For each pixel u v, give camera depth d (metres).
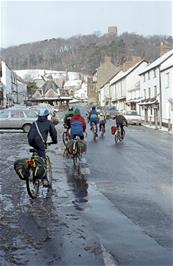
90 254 5.76
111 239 6.43
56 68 180.38
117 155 17.44
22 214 7.89
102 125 28.53
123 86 75.25
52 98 104.12
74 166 14.00
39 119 9.73
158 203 8.87
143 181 11.51
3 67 76.31
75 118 14.47
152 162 15.48
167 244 6.21
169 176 12.38
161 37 100.25
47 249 5.96
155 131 36.78
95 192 9.98
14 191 9.98
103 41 163.62
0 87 67.69
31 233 6.71
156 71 50.81
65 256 5.68
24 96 105.56
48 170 10.05
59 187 10.54
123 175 12.48
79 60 178.25
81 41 179.00
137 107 62.69
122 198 9.34
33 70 173.75
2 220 7.47
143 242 6.29
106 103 94.25
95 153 18.02
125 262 5.47
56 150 18.69
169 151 19.59
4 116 31.19
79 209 8.32
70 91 155.88
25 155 16.77
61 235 6.61
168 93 45.41
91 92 127.69
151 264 5.40
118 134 23.59
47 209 8.29
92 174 12.55
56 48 182.75
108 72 110.94
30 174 9.05
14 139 24.58
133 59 87.94
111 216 7.80
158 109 49.31
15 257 5.65
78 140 14.09
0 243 6.22
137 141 25.06
